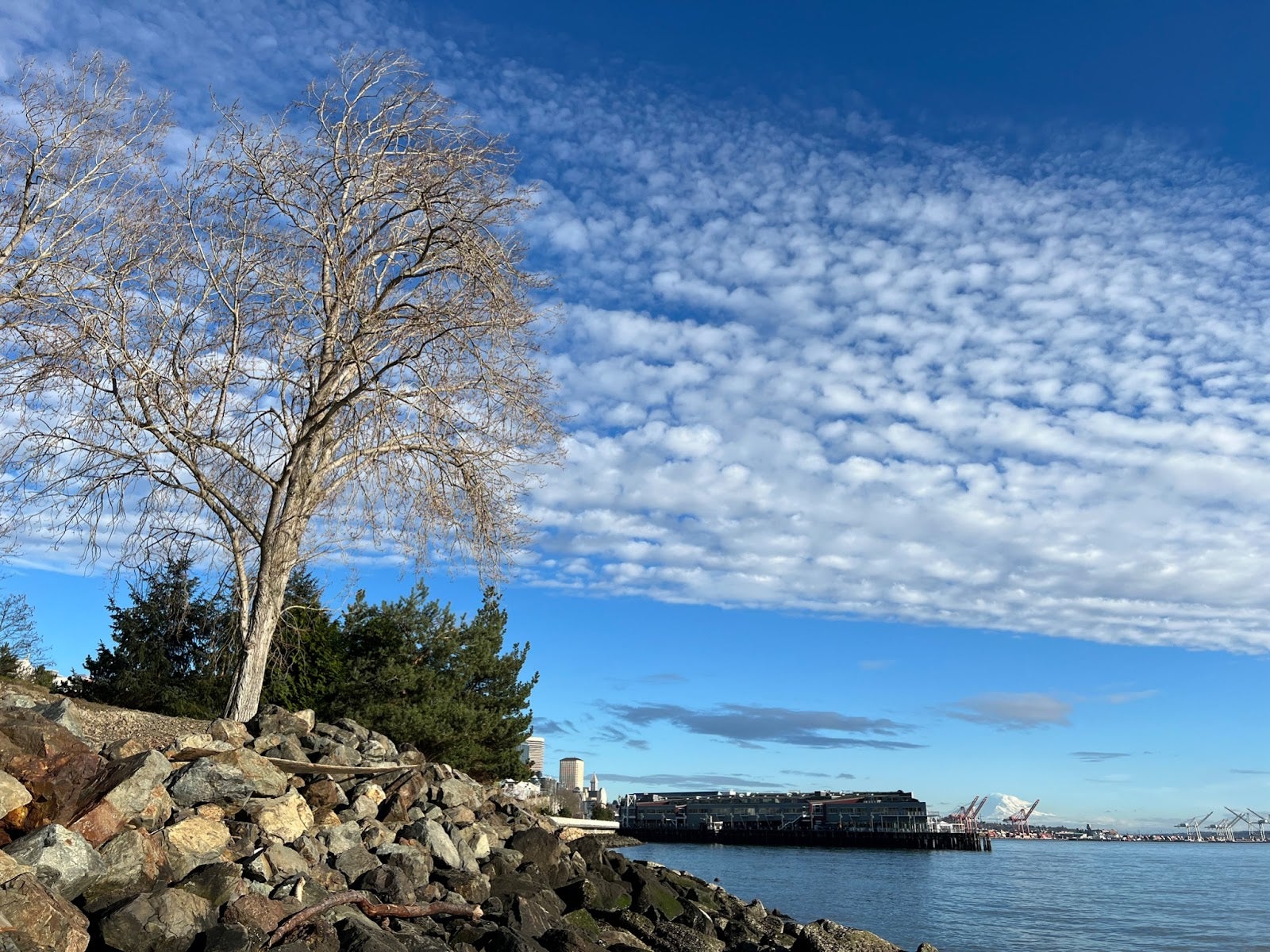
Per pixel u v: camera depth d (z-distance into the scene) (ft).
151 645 104.63
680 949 50.39
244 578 66.13
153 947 29.14
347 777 53.83
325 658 101.19
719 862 329.11
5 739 32.60
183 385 61.72
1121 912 162.09
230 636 66.95
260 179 65.31
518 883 50.31
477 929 40.81
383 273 69.31
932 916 142.72
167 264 63.16
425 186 65.62
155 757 35.70
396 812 50.44
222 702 102.53
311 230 67.51
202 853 35.81
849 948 55.67
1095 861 464.24
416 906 41.01
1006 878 273.54
